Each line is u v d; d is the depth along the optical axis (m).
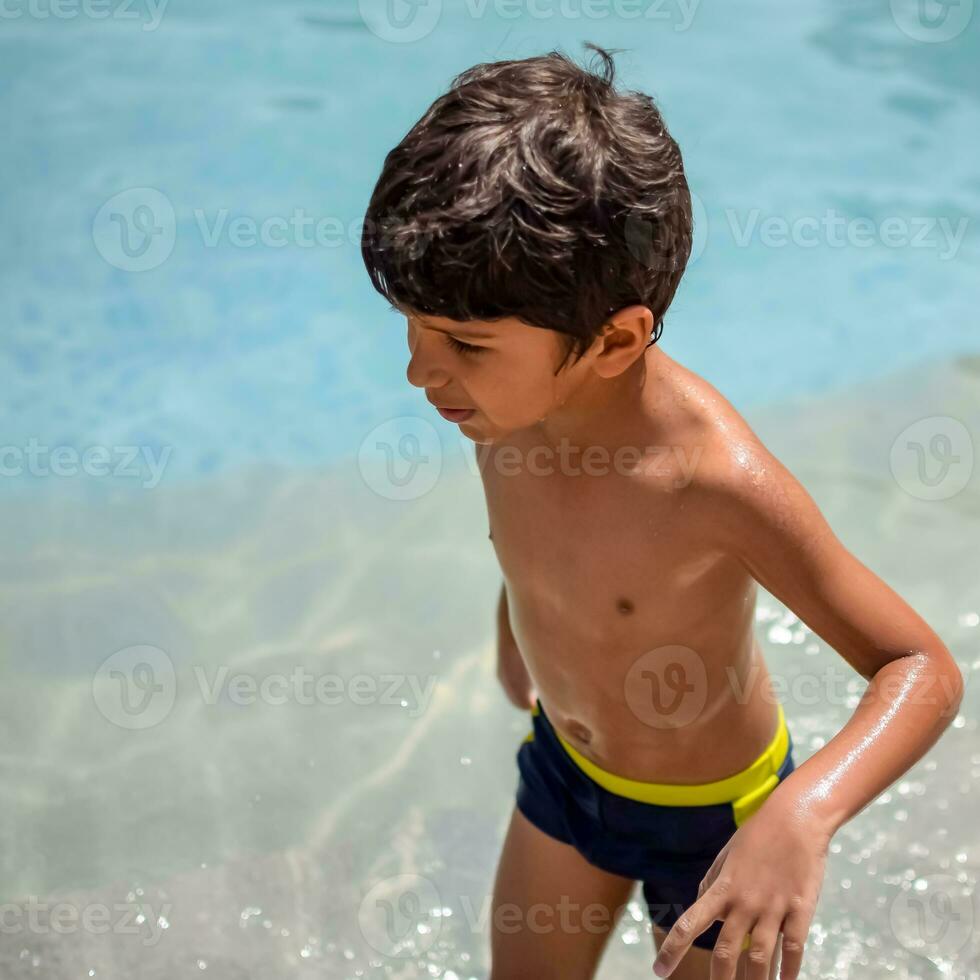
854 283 7.12
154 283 6.91
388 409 5.91
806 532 2.35
